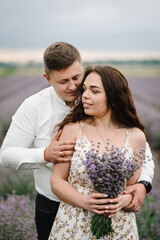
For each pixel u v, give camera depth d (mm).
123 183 1594
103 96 1736
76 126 1816
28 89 8898
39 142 2086
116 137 1809
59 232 1773
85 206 1646
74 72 1860
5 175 4484
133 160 1752
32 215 3162
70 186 1729
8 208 3137
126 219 1763
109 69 1767
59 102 2055
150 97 8703
